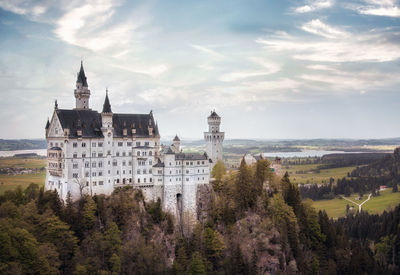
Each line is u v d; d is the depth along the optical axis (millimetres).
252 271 184750
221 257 194750
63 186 193625
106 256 173625
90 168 198375
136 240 184000
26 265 152625
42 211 180875
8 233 154375
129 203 194875
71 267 165375
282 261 196125
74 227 176875
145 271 177000
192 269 178625
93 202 185125
